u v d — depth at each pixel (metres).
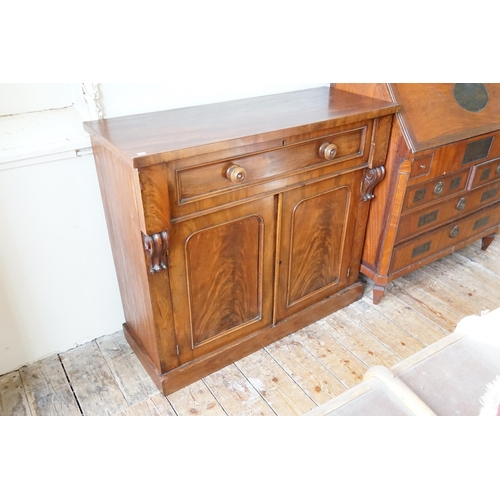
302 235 1.61
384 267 1.88
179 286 1.37
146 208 1.13
